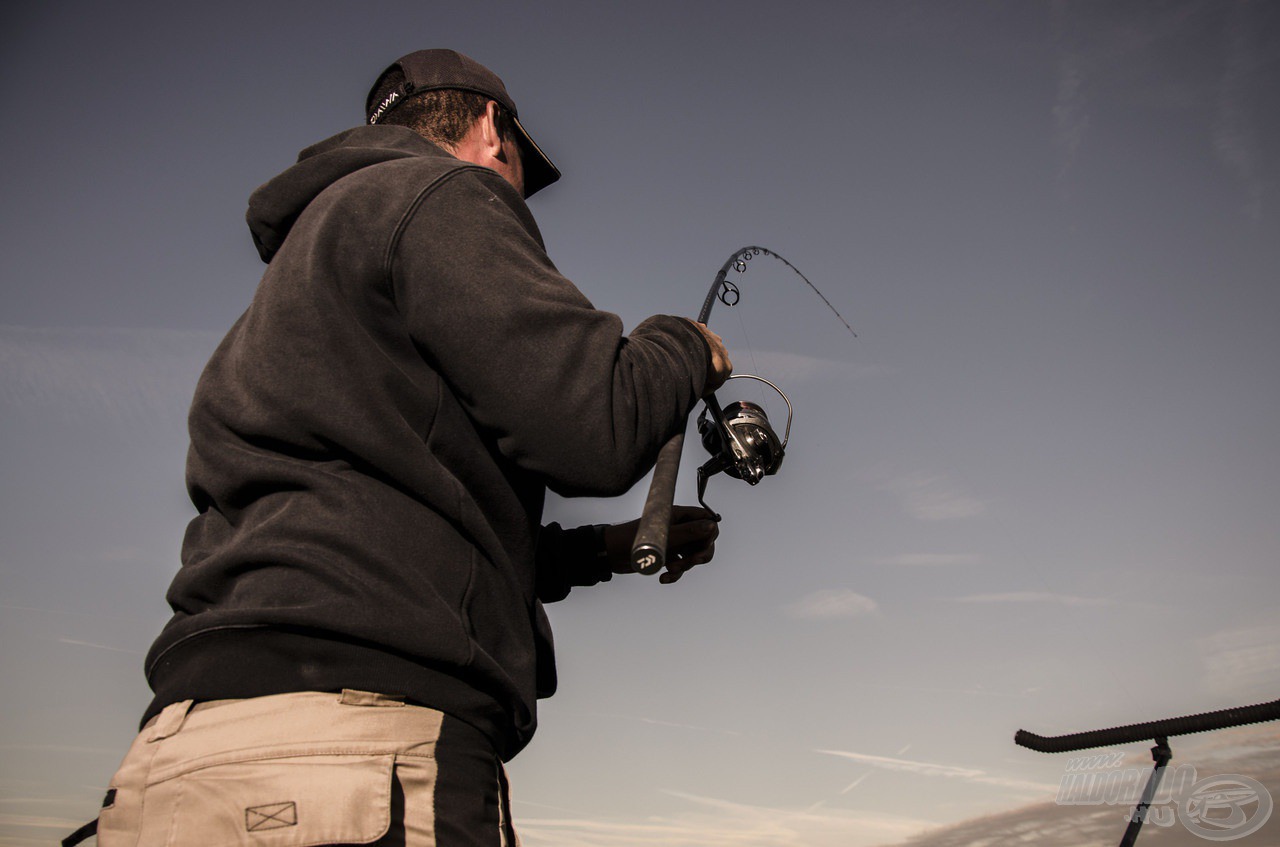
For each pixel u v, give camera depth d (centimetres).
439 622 90
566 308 97
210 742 85
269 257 117
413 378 97
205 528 101
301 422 93
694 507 151
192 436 102
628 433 98
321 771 83
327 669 87
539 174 146
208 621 89
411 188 100
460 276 95
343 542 90
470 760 91
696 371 113
